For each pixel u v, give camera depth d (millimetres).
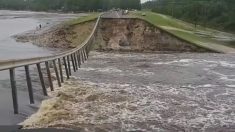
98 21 81250
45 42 81438
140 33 81438
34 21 153250
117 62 49656
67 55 34844
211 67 44906
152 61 51875
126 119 19281
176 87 29422
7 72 33031
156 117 19891
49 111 19703
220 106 22938
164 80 33375
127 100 23328
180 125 18719
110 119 19125
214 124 19125
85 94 24531
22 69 35375
